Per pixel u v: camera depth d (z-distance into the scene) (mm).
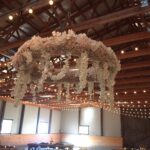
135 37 3912
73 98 11031
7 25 5117
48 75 2516
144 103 11523
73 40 1993
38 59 2285
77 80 2877
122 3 5641
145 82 7117
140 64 5352
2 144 11117
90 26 3623
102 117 14273
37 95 10484
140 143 12805
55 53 2104
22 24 5391
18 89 2533
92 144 14039
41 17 5328
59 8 4992
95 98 10867
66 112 15984
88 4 5543
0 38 4973
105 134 13875
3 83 8391
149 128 12805
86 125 14711
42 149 12953
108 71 2389
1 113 11508
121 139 13227
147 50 4598
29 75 2529
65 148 13000
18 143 12164
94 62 2240
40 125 14195
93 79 2768
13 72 6645
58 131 15688
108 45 4188
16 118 12453
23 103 12953
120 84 7551
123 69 5930
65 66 2346
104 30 6348
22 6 3725
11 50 5191
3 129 11453
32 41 2113
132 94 9234
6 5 4840
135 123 13227
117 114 13828
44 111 14766
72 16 5527
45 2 3469
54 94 10188
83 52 2041
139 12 3146
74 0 4871
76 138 14836
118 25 6391
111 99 2689
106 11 6051
